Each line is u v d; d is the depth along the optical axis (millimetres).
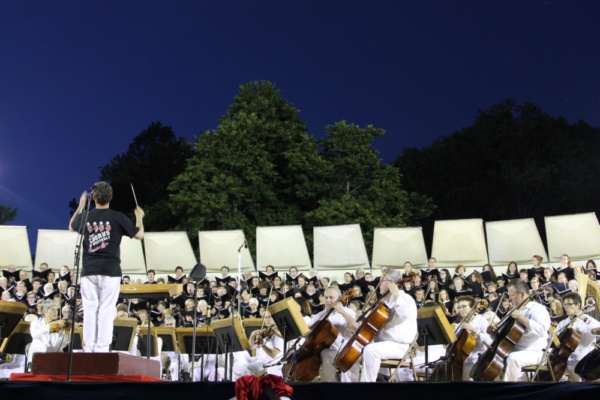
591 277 13203
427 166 33719
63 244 17922
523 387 5672
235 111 26688
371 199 25312
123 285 7066
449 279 14344
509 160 31547
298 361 7871
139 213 6988
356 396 5852
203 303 12586
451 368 8055
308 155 25625
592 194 29469
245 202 25031
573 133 34000
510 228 16766
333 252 17422
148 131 40156
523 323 7508
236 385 5105
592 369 7062
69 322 8977
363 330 7266
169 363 11023
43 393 5734
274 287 14539
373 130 26781
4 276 15766
